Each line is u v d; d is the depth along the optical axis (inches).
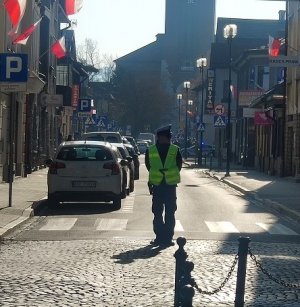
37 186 1187.3
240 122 2714.1
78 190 879.1
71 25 2322.8
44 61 1873.8
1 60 826.8
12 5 1077.8
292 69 1710.1
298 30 1699.1
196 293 406.9
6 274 457.1
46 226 718.5
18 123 1433.3
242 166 2413.9
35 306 369.1
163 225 594.9
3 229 649.0
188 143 3759.8
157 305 375.2
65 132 2652.6
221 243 613.9
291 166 1710.1
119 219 783.1
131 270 476.1
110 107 4382.4
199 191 1268.5
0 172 1250.6
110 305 374.6
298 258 543.8
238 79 2864.2
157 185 595.8
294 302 388.8
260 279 452.4
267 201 1029.2
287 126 1738.4
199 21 5388.8
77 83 2800.2
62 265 492.4
